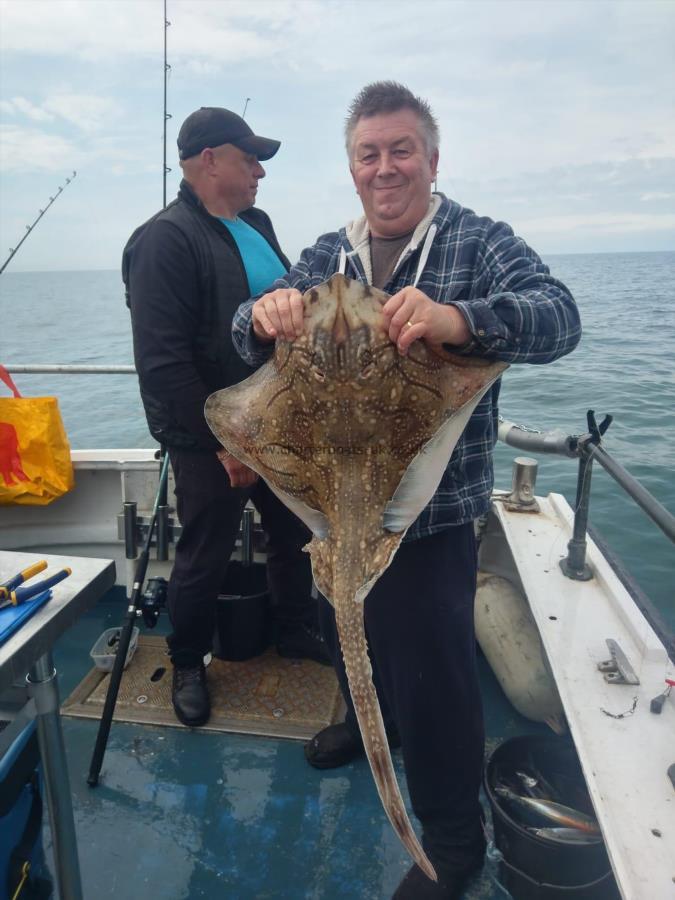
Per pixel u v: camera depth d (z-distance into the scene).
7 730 1.57
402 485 1.53
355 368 1.46
